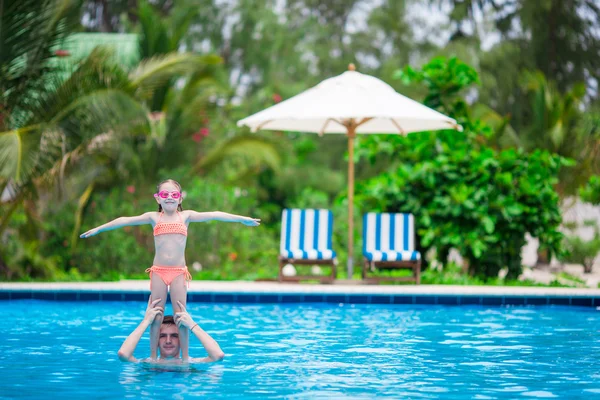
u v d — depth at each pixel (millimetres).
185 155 20016
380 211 15688
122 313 11383
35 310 11719
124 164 16812
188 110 19891
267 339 9125
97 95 14695
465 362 7707
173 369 7203
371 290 12945
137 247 16391
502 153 15297
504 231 15250
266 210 24281
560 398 6191
